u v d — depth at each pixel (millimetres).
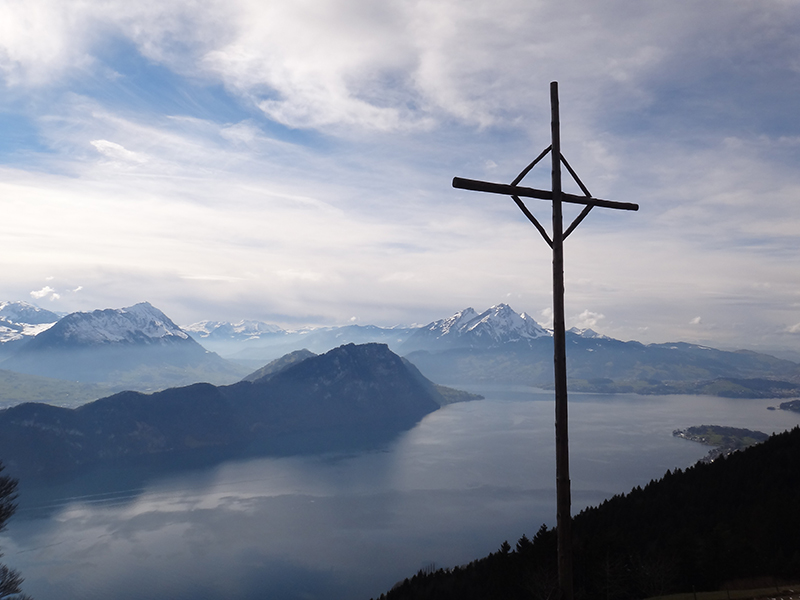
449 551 139875
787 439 130500
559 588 13883
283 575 125750
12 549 143500
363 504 182625
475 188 14086
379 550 140750
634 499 115875
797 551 69375
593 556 69750
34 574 126938
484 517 166875
